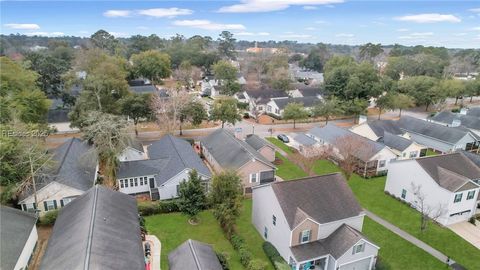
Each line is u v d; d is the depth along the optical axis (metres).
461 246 31.14
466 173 37.28
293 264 26.59
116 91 60.97
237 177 31.69
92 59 82.75
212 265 23.31
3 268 21.19
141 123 66.31
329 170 47.94
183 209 32.44
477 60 166.75
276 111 79.50
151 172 39.47
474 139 55.72
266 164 40.38
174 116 57.94
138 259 21.80
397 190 39.97
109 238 22.17
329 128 56.53
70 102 68.25
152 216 34.34
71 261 19.72
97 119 42.41
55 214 31.31
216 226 32.97
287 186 28.95
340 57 114.50
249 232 32.25
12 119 39.97
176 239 30.41
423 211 34.03
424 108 90.81
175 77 125.50
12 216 26.12
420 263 28.50
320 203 28.56
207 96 100.25
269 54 155.25
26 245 25.06
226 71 108.62
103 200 26.53
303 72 143.50
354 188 42.84
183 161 39.47
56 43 147.88
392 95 77.69
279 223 28.02
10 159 31.98
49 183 32.94
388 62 133.25
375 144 48.09
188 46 146.38
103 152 39.34
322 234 27.81
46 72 73.00
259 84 114.19
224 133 50.31
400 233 32.84
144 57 109.00
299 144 54.28
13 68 48.66
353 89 75.31
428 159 37.62
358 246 26.38
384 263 27.52
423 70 119.56
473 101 102.81
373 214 36.38
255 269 25.50
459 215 35.16
